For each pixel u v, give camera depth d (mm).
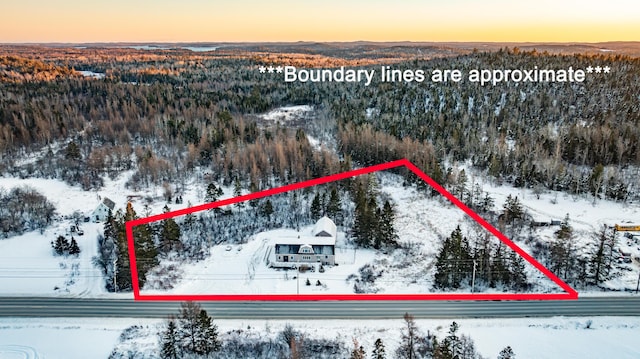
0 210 89750
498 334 55469
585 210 90938
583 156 109375
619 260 71625
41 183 106000
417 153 113062
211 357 51906
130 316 59656
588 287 65812
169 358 51031
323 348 52906
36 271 70688
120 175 113438
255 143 121250
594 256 69938
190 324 53031
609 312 60000
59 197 99562
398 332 55781
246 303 62250
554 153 109625
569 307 61094
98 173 112688
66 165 114562
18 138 127500
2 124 133875
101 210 89000
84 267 72188
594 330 56344
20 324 57875
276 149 114188
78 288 66375
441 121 135875
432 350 51000
